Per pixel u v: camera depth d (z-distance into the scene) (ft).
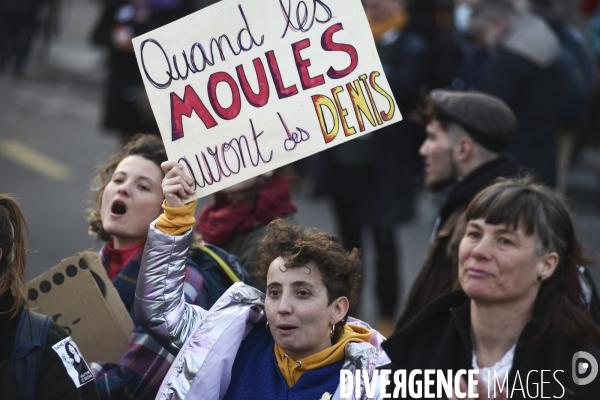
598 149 79.66
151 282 19.74
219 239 27.07
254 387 19.26
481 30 41.39
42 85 113.29
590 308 22.47
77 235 56.59
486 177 26.73
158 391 19.45
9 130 88.63
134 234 22.88
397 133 43.80
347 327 20.13
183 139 20.51
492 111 27.30
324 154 44.75
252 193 26.91
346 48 20.45
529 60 39.81
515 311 19.03
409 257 56.03
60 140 86.02
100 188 24.89
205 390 19.19
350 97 20.45
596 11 72.59
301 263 18.84
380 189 43.70
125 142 26.17
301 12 20.51
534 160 39.81
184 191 20.21
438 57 46.29
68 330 21.77
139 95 54.75
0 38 114.83
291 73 20.53
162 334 19.93
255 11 20.56
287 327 18.80
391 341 19.88
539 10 53.52
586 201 68.85
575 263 19.70
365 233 55.26
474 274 18.85
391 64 44.52
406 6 47.03
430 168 28.17
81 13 166.09
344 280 19.25
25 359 17.97
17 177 71.51
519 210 18.84
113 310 21.93
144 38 20.61
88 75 120.06
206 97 20.57
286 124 20.48
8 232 18.33
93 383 18.71
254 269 26.12
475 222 19.12
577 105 53.78
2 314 17.95
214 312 19.97
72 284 21.90
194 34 20.57
